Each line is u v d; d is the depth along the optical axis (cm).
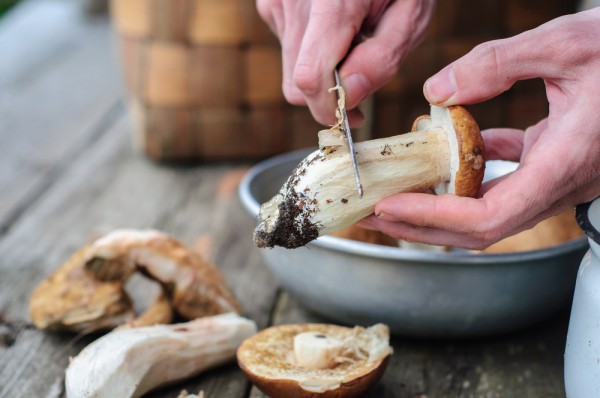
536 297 69
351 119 69
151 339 66
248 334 70
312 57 65
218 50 107
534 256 67
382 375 66
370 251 67
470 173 59
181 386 68
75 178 110
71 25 206
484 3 100
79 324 72
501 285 67
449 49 102
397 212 58
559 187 58
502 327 70
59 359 71
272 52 107
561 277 69
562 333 74
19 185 107
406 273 67
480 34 102
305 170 59
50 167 115
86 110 142
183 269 73
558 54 57
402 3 69
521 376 69
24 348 73
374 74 67
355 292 69
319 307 72
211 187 107
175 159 115
